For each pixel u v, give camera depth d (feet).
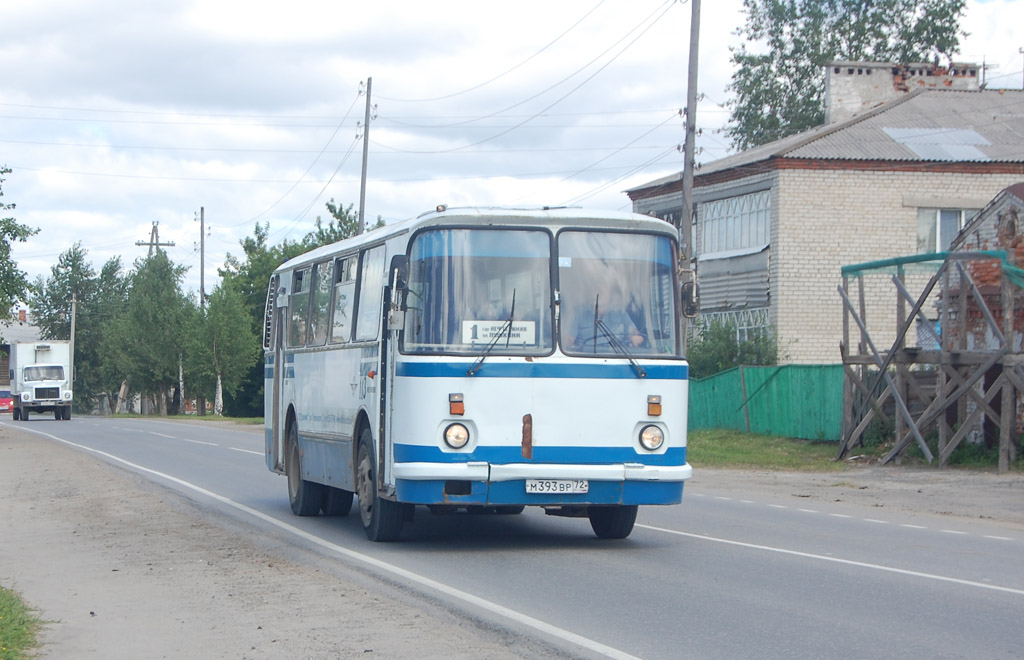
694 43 90.68
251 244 289.33
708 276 132.36
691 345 120.37
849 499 62.39
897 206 120.67
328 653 24.18
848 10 202.49
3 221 121.29
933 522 51.01
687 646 24.44
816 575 34.22
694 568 35.58
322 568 35.96
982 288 82.94
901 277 82.84
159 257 270.87
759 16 203.21
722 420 111.24
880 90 143.95
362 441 42.80
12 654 23.95
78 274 359.66
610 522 42.47
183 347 257.55
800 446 95.35
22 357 207.31
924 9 201.05
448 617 27.76
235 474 76.23
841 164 119.85
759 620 27.25
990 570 35.42
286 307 56.18
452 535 44.60
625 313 38.70
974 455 77.10
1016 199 82.12
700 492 66.64
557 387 37.70
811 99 196.34
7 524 50.78
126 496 61.21
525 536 44.24
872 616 27.76
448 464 36.83
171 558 39.06
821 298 119.65
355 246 44.98
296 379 53.21
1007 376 71.72
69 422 196.85
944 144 123.34
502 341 37.68
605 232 38.99
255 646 25.11
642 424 38.29
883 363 81.92
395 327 37.50
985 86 152.66
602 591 31.32
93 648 25.34
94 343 352.90
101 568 37.29
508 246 38.27
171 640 26.00
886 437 85.25
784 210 119.34
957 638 25.22
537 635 25.58
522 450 37.35
